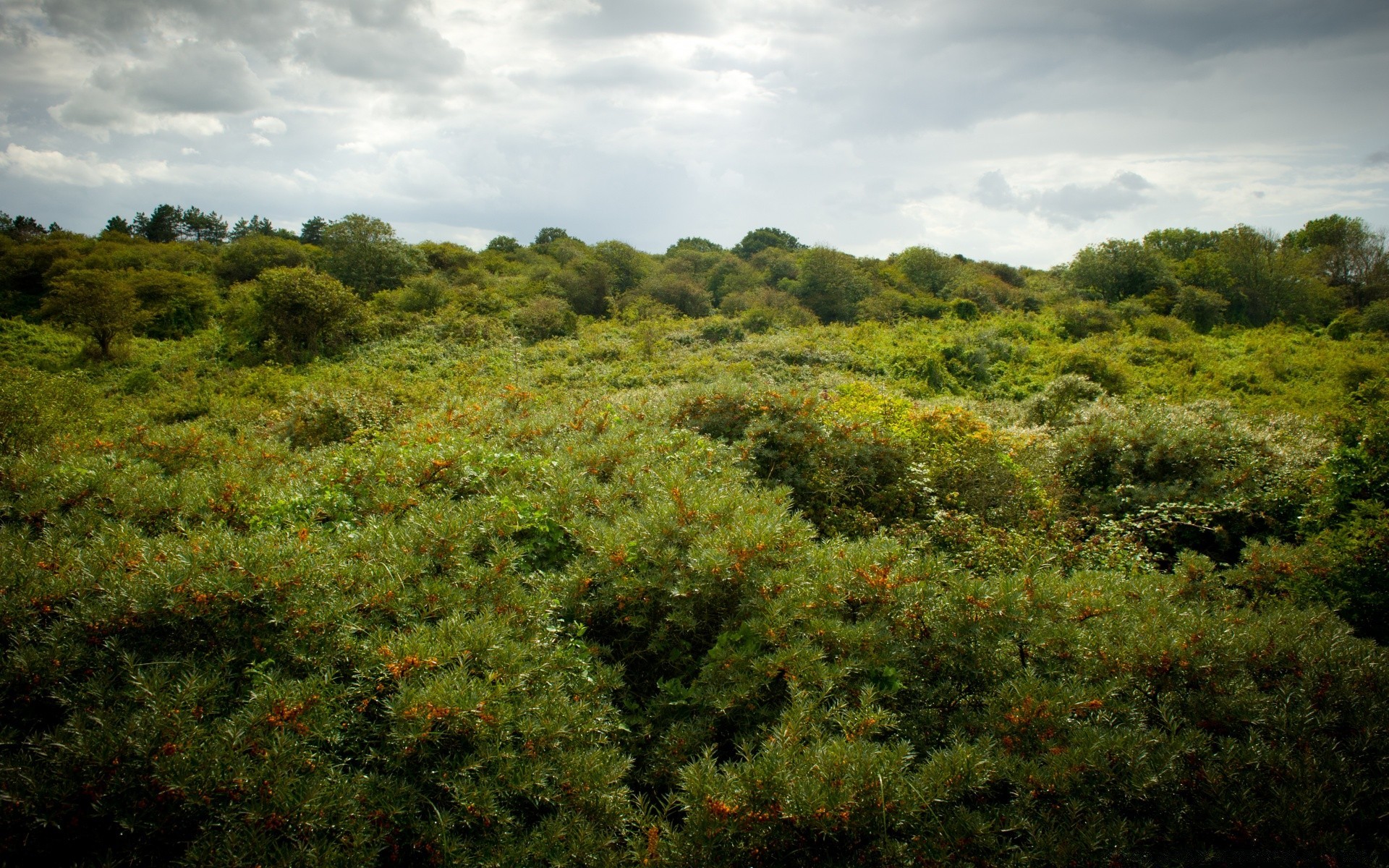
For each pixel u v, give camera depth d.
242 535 3.67
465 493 4.75
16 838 2.14
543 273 39.28
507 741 2.63
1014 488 6.94
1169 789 2.75
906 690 3.23
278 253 37.59
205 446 6.48
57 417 8.78
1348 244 41.19
